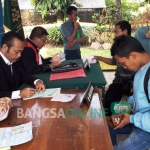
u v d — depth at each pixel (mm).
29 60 2420
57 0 8555
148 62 1376
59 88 1911
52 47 8570
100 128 1280
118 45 1373
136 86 1424
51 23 9070
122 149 1512
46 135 1220
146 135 1448
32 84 2072
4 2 3330
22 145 1135
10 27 3371
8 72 2025
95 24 8539
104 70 5316
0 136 1217
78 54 4188
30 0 9062
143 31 3352
